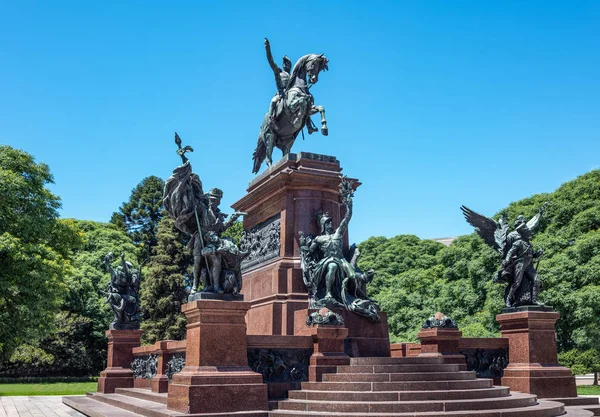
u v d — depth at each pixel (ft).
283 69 75.97
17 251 100.48
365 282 61.77
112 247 194.59
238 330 45.93
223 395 43.14
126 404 57.26
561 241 124.06
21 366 173.37
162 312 165.07
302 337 50.67
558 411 50.19
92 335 178.09
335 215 66.95
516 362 63.00
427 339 62.28
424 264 195.31
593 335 107.34
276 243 65.87
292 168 65.57
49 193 113.91
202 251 47.21
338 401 44.55
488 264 134.72
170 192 49.26
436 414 42.24
